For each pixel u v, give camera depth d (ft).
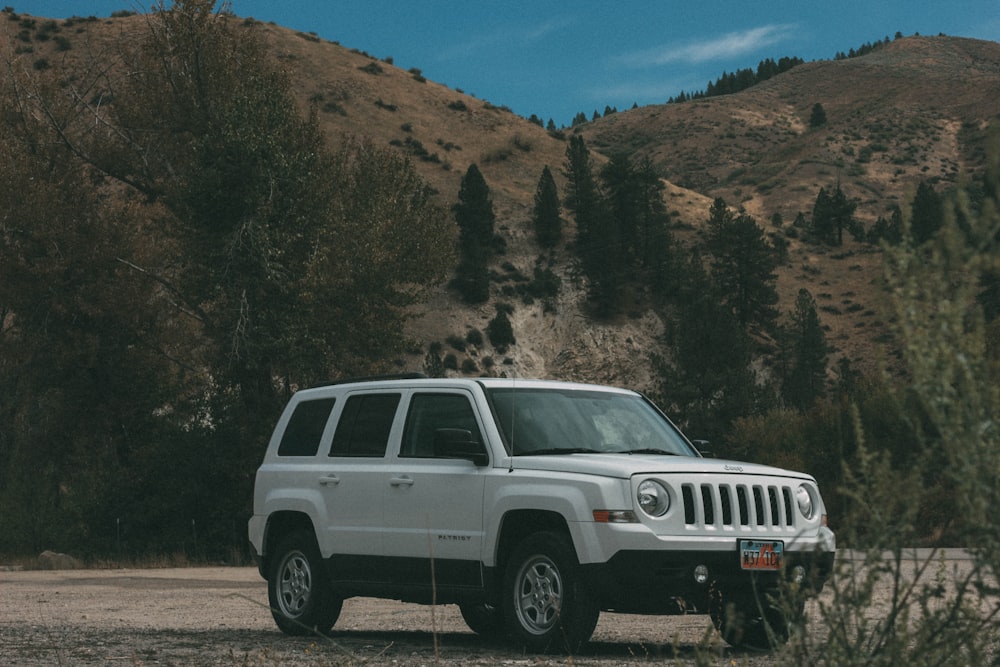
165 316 135.95
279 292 120.98
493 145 515.09
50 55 436.76
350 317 122.21
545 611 27.09
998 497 7.00
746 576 26.63
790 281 484.33
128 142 132.67
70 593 58.59
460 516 29.22
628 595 26.08
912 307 7.13
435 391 31.42
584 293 395.75
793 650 8.65
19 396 137.59
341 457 32.76
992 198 6.57
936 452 7.48
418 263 133.18
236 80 128.98
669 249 403.13
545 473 27.78
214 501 118.42
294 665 25.22
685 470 26.99
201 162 119.75
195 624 38.93
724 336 207.51
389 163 139.03
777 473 28.17
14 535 116.88
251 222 117.60
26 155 133.39
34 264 131.23
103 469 124.06
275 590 33.76
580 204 410.93
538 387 31.12
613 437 30.48
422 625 37.47
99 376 134.31
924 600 8.46
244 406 121.90
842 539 8.52
